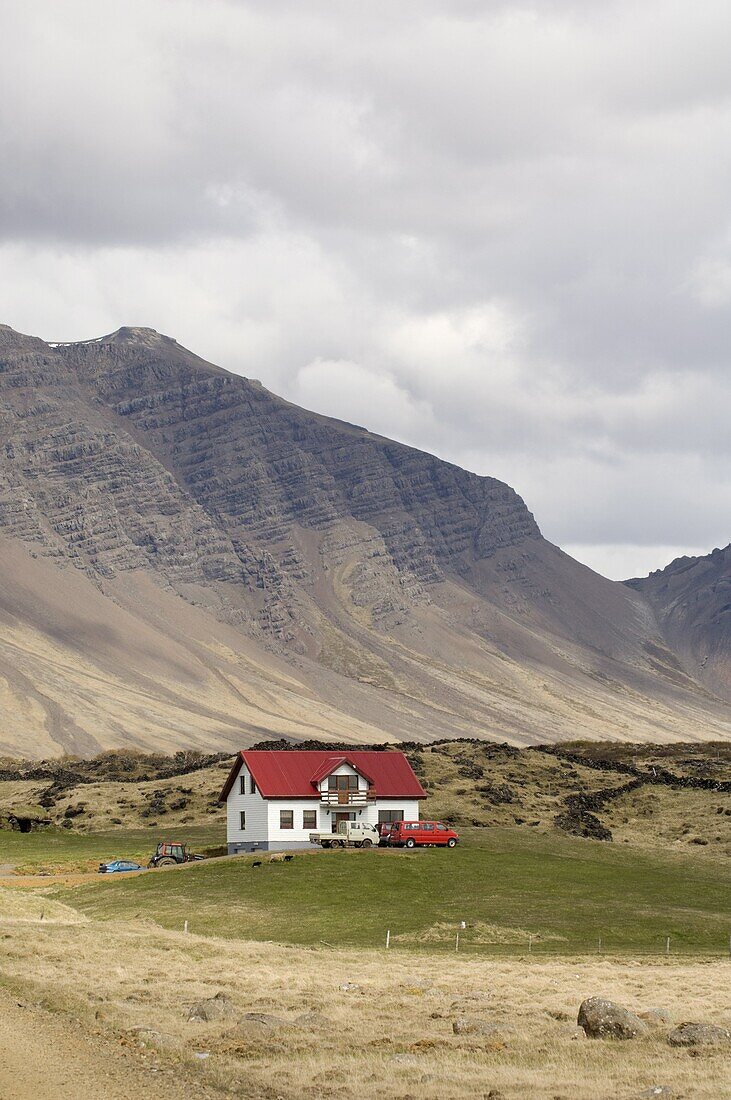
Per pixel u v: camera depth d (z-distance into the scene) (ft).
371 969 172.55
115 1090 85.56
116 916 258.57
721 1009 134.10
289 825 361.92
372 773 376.48
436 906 270.05
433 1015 125.29
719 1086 90.12
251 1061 99.55
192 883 297.12
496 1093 87.40
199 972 156.87
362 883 293.02
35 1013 116.78
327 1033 113.70
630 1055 103.86
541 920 258.37
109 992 132.87
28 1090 83.82
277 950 193.06
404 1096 87.10
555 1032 115.03
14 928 197.88
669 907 279.08
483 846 352.90
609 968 183.32
